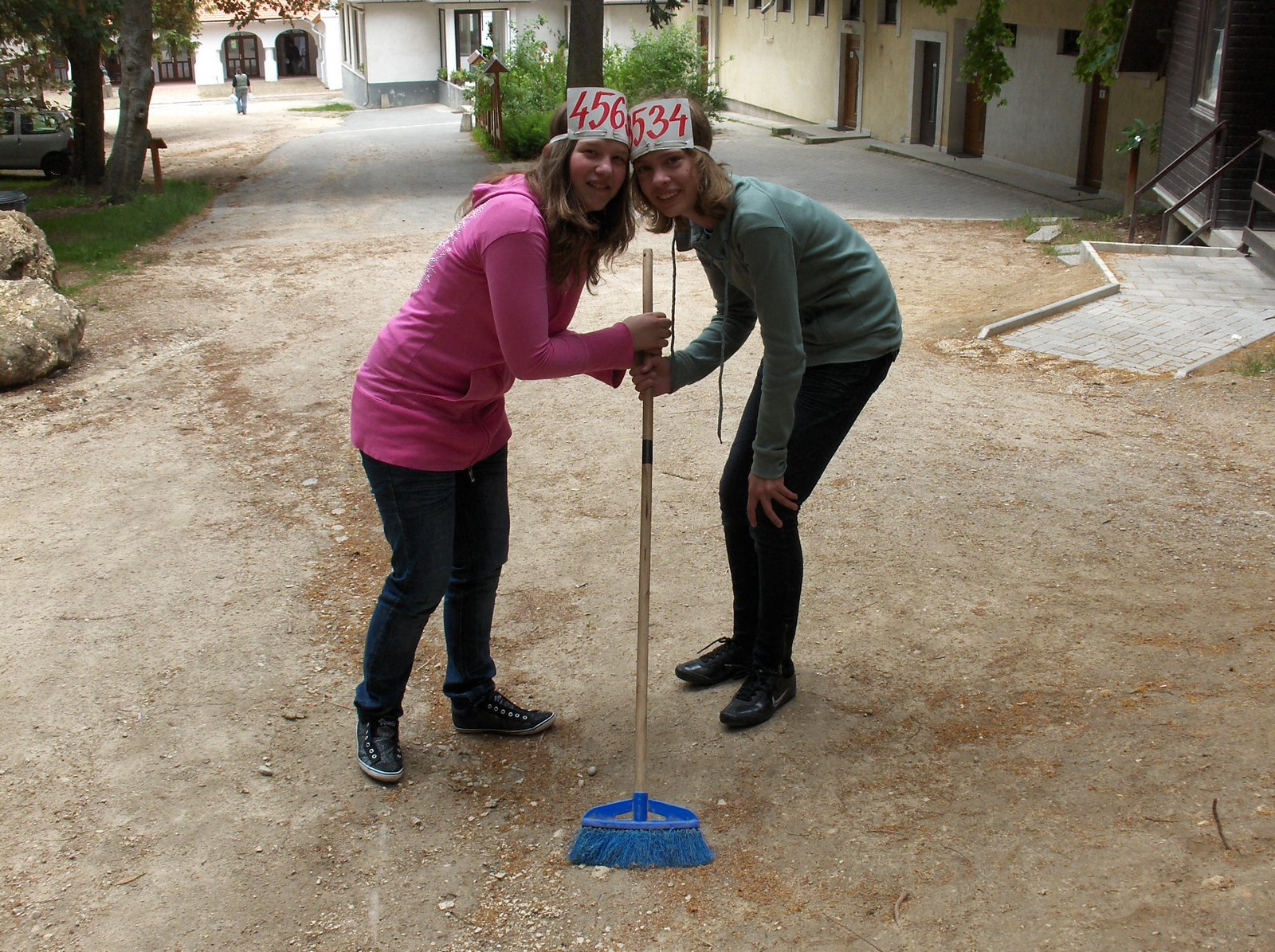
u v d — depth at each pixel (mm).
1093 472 5660
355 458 6457
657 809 3109
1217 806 3006
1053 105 19453
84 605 4730
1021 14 19984
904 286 11430
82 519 5711
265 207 18016
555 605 4562
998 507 5246
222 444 6801
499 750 3619
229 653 4305
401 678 3432
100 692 4027
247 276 12062
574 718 3770
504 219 2838
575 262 2957
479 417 3238
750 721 3557
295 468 6344
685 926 2805
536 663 4145
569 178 2893
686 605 4496
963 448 6051
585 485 5820
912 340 8852
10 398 7809
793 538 3436
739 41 33812
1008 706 3627
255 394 7766
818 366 3303
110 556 5238
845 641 4109
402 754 3590
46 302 8430
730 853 3043
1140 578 4477
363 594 4801
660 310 10016
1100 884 2779
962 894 2812
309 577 4980
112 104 49656
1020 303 9773
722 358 3477
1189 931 2590
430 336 3039
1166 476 5602
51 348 8227
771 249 2967
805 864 2977
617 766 3480
